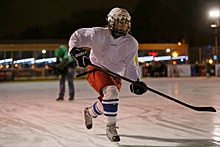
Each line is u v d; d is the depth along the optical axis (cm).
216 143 416
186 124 548
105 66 424
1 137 470
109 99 397
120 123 566
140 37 5397
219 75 3156
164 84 1858
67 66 1012
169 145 409
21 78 3195
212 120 584
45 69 3266
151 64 3419
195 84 1811
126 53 425
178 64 3456
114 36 415
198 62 3547
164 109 748
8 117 667
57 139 453
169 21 5391
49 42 4219
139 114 674
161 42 5394
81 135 477
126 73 439
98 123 573
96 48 418
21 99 1105
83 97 1141
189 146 403
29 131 512
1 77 2972
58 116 675
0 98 1155
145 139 442
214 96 1066
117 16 405
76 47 399
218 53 3403
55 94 1330
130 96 1123
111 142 429
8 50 3447
